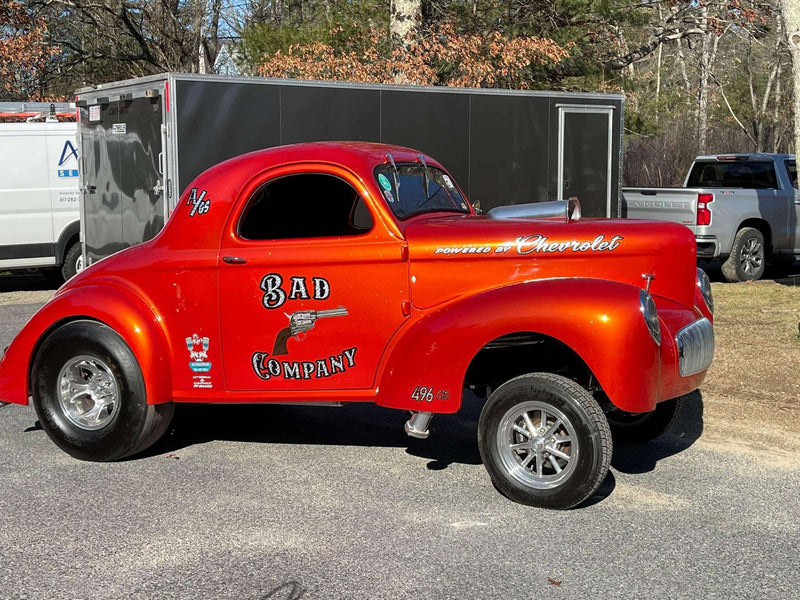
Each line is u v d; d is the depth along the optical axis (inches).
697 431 261.9
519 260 210.2
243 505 205.5
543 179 530.0
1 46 872.3
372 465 234.5
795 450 244.8
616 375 191.0
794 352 343.6
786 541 183.6
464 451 246.5
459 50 707.4
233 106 434.0
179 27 1184.2
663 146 1202.0
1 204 542.3
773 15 897.5
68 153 557.6
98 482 222.7
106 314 231.1
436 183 248.1
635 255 211.3
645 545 181.2
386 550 179.3
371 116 473.1
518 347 225.8
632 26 930.7
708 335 216.2
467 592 160.9
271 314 223.3
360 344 218.8
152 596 160.9
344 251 216.4
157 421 235.8
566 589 161.8
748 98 1412.4
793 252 594.2
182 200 233.5
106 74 1204.5
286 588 163.3
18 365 244.5
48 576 169.3
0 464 237.8
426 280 213.0
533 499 199.2
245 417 284.5
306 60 725.9
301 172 223.8
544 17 845.2
